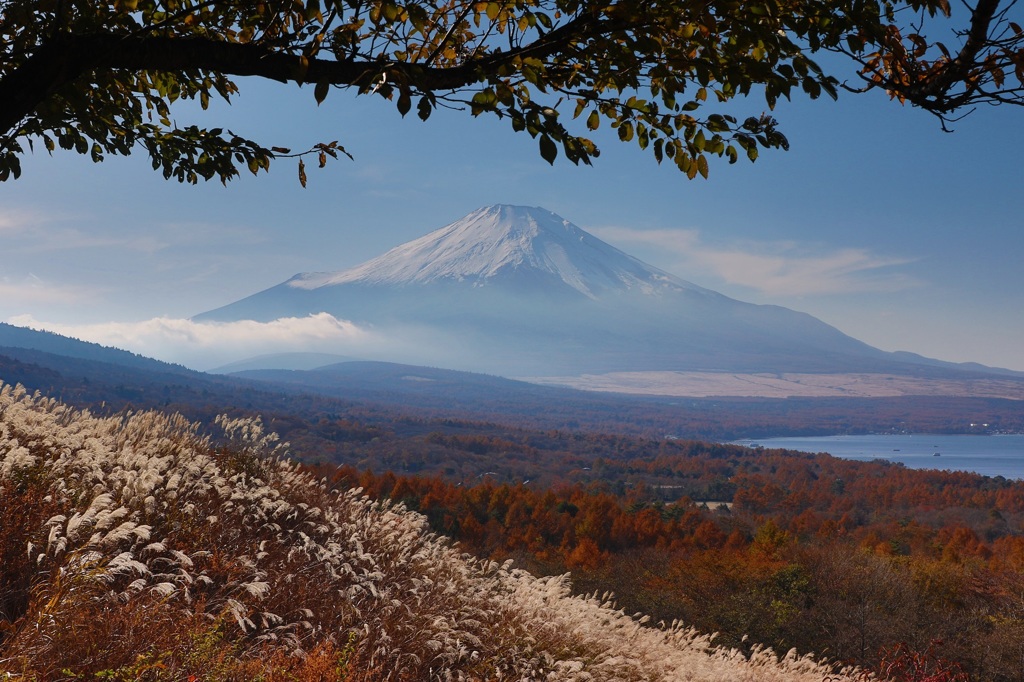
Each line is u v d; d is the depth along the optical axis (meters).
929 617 37.28
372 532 9.28
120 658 4.39
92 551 5.24
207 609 5.86
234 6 4.09
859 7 3.64
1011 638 31.48
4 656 4.15
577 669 7.76
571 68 4.14
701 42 3.64
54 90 3.58
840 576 41.97
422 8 3.73
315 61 3.68
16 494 5.91
